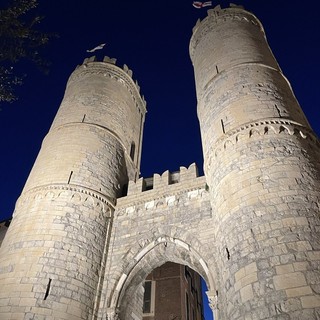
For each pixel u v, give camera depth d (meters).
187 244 13.95
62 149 17.94
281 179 10.73
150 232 15.18
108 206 16.83
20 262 13.24
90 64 25.52
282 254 9.02
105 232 15.95
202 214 14.66
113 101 22.69
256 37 20.16
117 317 13.49
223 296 11.18
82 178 16.75
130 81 26.08
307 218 9.52
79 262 13.99
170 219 15.26
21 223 14.82
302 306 7.91
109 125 20.86
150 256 14.97
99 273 14.54
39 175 16.75
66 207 15.26
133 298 16.61
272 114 13.32
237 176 11.73
